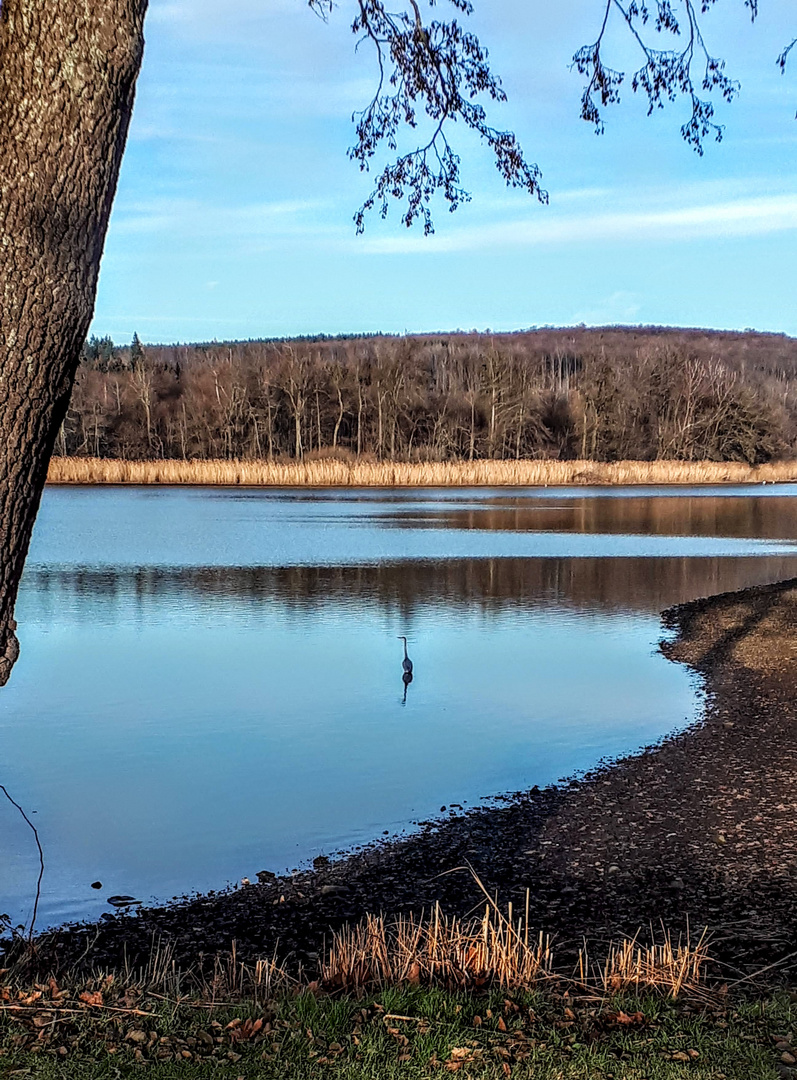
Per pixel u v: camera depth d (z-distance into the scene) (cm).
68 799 1120
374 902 842
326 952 743
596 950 705
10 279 418
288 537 4316
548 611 2503
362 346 16338
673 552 3888
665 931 736
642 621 2345
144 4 433
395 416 9950
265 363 10931
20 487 442
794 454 10469
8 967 663
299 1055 486
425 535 4441
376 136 817
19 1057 475
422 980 604
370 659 1920
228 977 641
